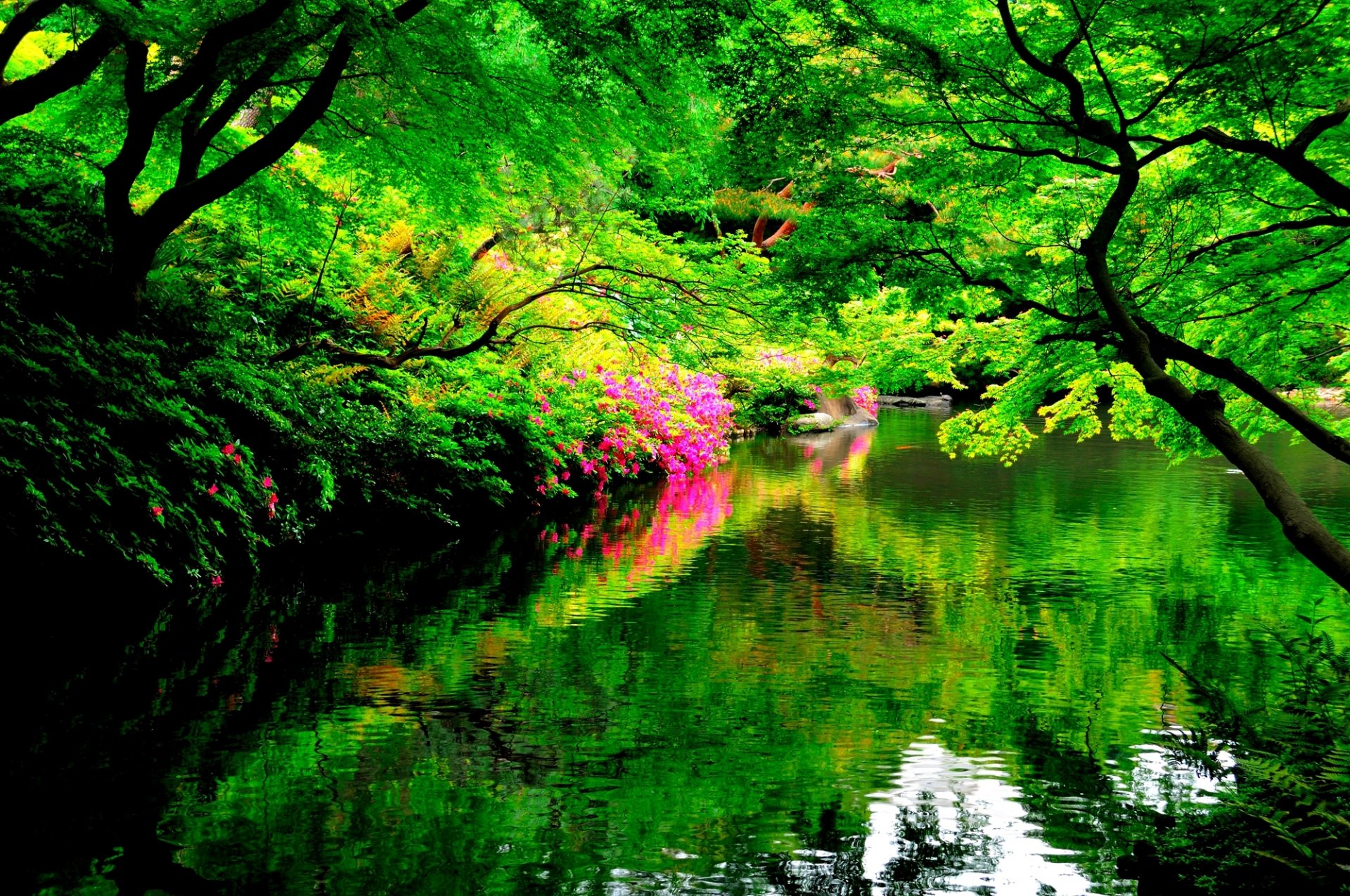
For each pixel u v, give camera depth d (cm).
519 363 1345
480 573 898
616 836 412
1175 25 504
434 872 378
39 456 638
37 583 652
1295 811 377
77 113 809
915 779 475
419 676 606
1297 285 718
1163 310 704
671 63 712
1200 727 545
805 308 720
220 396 827
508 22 798
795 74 623
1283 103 527
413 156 845
